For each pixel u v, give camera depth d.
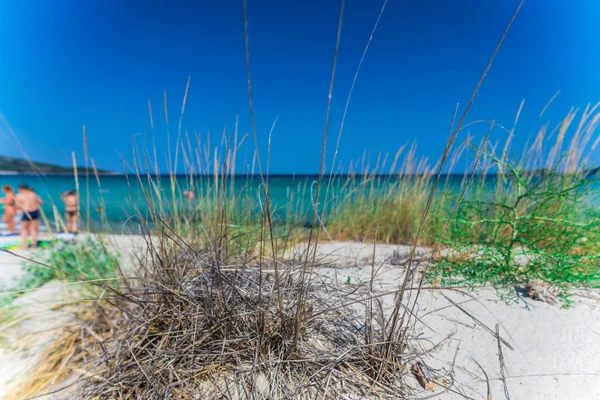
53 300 2.06
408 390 1.31
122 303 1.88
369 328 1.47
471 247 2.61
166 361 1.36
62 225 2.56
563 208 2.55
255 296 1.61
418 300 1.99
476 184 3.17
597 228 2.29
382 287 2.17
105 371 1.38
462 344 1.60
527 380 1.36
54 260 2.38
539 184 2.65
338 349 1.45
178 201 2.21
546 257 2.24
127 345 1.39
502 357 1.43
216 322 1.44
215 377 1.32
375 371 1.35
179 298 1.54
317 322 1.51
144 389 1.29
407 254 2.78
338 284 1.98
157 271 1.73
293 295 1.60
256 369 1.35
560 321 1.75
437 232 3.06
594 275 2.09
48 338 1.78
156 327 1.53
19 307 2.06
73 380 1.45
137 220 1.90
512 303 1.95
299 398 1.23
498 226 2.54
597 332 1.64
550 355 1.50
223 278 1.55
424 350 1.55
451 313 1.86
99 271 2.23
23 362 1.59
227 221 1.99
